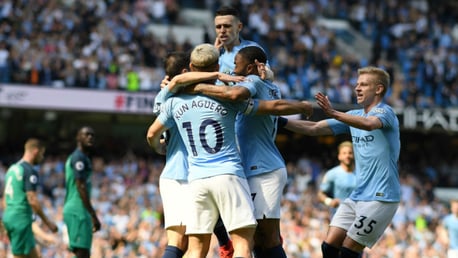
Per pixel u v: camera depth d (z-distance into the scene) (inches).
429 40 1305.4
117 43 1058.7
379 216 335.6
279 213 313.0
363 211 336.8
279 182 312.7
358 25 1369.3
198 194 293.9
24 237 461.1
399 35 1320.1
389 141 334.6
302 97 1097.4
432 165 1153.4
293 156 1093.1
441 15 1414.9
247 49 311.7
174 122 308.5
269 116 316.8
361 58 1301.7
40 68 949.8
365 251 632.4
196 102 295.0
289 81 1114.1
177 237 320.2
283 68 1128.8
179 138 323.6
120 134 1085.8
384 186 335.6
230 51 339.9
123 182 885.8
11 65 935.0
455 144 1176.2
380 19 1368.1
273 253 311.9
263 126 315.3
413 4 1435.8
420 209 913.5
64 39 1018.1
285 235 705.0
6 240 587.8
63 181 852.6
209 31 1264.8
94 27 1066.1
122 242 660.1
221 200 290.5
